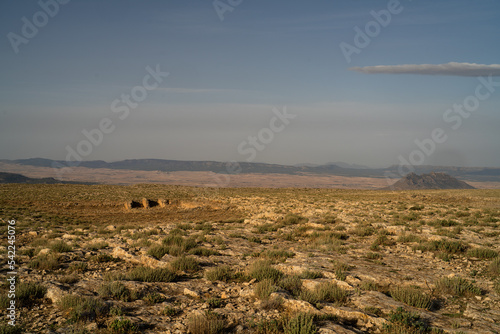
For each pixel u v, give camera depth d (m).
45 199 51.84
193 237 20.42
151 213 46.28
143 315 7.67
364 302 8.73
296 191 78.44
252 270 11.49
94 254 15.43
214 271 11.55
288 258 14.80
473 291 9.84
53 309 7.83
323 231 23.00
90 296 8.58
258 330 6.94
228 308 8.30
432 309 8.64
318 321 7.39
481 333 6.96
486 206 38.59
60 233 24.77
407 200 50.03
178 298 9.05
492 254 14.51
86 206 50.22
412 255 15.46
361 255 15.44
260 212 42.41
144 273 11.10
